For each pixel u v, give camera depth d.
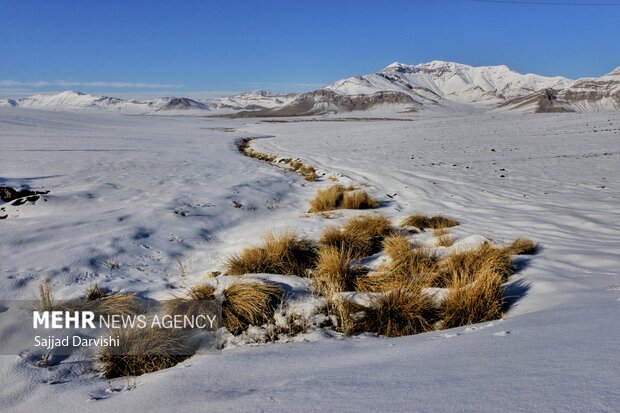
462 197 13.03
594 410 1.71
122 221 9.39
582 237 7.68
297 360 3.38
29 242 7.69
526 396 1.93
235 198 12.76
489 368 2.42
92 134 46.50
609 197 11.78
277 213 11.86
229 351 3.89
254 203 12.55
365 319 4.46
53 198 11.16
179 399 2.73
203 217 10.46
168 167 19.64
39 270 6.34
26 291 5.54
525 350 2.68
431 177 17.05
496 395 1.99
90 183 14.05
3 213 10.48
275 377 2.95
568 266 5.69
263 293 4.83
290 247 6.80
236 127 86.31
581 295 4.32
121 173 17.14
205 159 24.22
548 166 18.84
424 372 2.53
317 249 7.10
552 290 4.72
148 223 9.45
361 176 18.16
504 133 37.25
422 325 4.31
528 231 8.36
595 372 2.09
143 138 44.03
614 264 5.59
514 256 6.38
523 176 16.50
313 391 2.43
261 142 42.62
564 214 9.77
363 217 9.10
